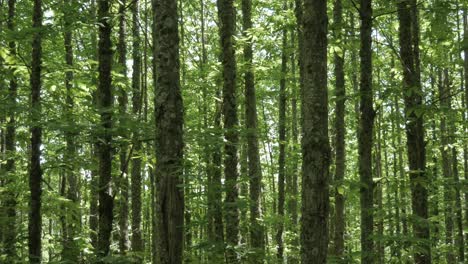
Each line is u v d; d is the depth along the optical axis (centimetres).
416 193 939
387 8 873
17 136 1127
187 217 1245
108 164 866
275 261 1126
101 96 891
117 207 1570
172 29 705
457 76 1719
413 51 1012
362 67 819
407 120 908
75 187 1438
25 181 1101
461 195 1706
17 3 1326
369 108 815
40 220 866
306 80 611
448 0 863
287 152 1861
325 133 602
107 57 902
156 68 703
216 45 2048
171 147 688
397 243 727
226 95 1057
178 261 676
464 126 1301
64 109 995
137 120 816
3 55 902
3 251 907
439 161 1969
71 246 978
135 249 1429
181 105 706
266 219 1239
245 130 871
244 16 1459
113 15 910
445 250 1394
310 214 590
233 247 740
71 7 848
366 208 784
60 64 958
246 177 836
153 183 1664
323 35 613
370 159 814
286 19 1223
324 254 585
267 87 2152
